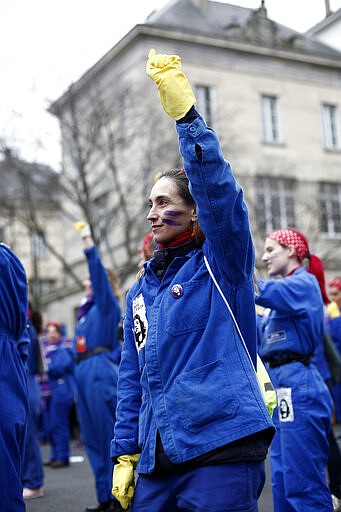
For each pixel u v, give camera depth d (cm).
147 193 1838
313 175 2502
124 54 1897
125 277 1834
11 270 362
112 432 599
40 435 1280
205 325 256
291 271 481
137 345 274
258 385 254
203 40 2189
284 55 2430
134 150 1909
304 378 434
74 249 2567
